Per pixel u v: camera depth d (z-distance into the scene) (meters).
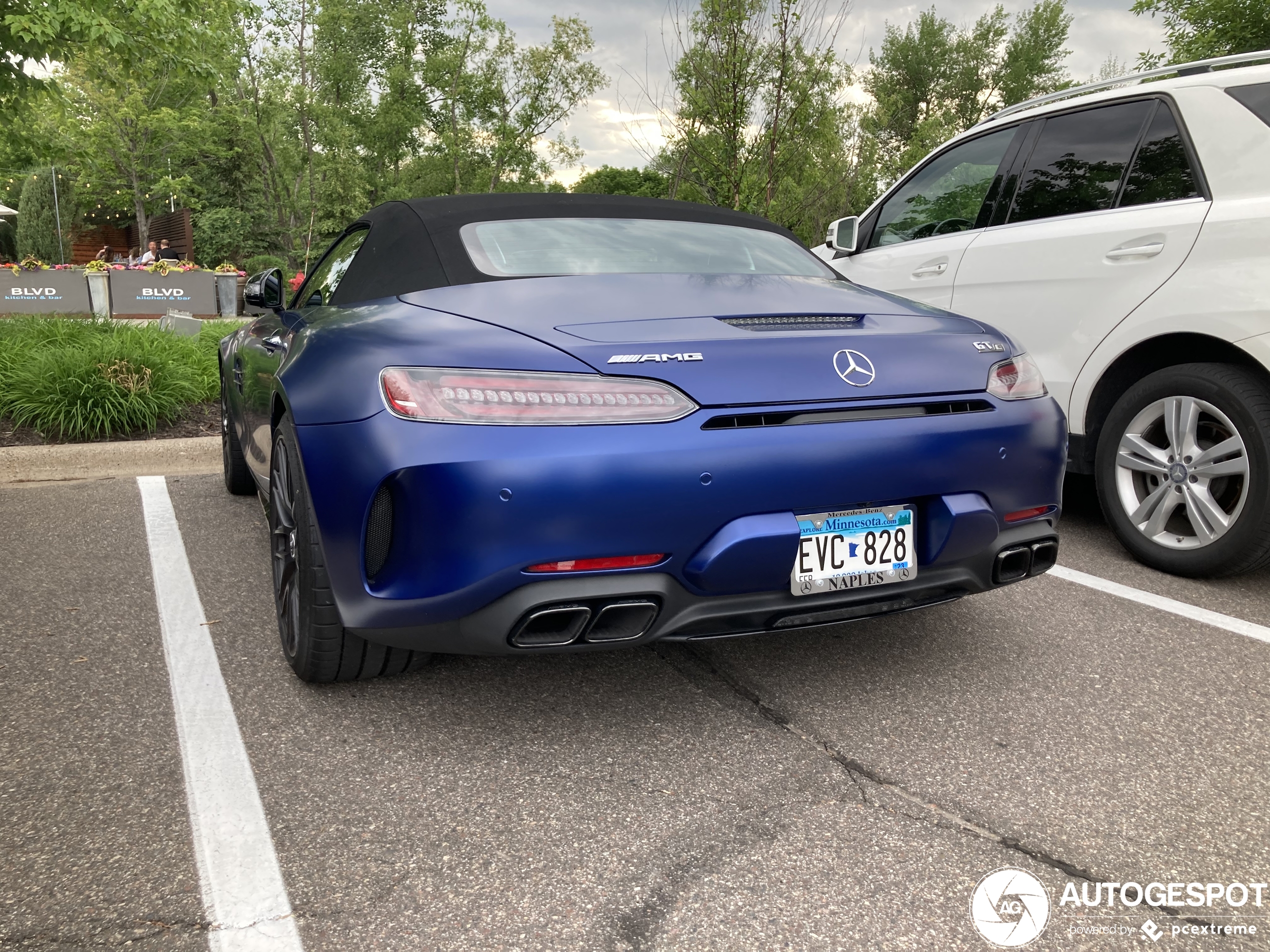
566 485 1.87
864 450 2.07
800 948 1.49
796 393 2.04
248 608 3.09
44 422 5.58
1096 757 2.14
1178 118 3.60
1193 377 3.31
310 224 32.31
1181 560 3.42
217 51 10.66
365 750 2.14
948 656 2.74
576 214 2.85
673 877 1.67
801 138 8.66
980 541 2.26
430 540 1.91
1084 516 4.50
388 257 2.73
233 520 4.26
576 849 1.76
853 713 2.36
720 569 1.98
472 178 43.66
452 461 1.87
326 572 2.21
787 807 1.91
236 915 1.55
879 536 2.17
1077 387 3.82
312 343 2.37
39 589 3.26
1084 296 3.78
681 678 2.56
